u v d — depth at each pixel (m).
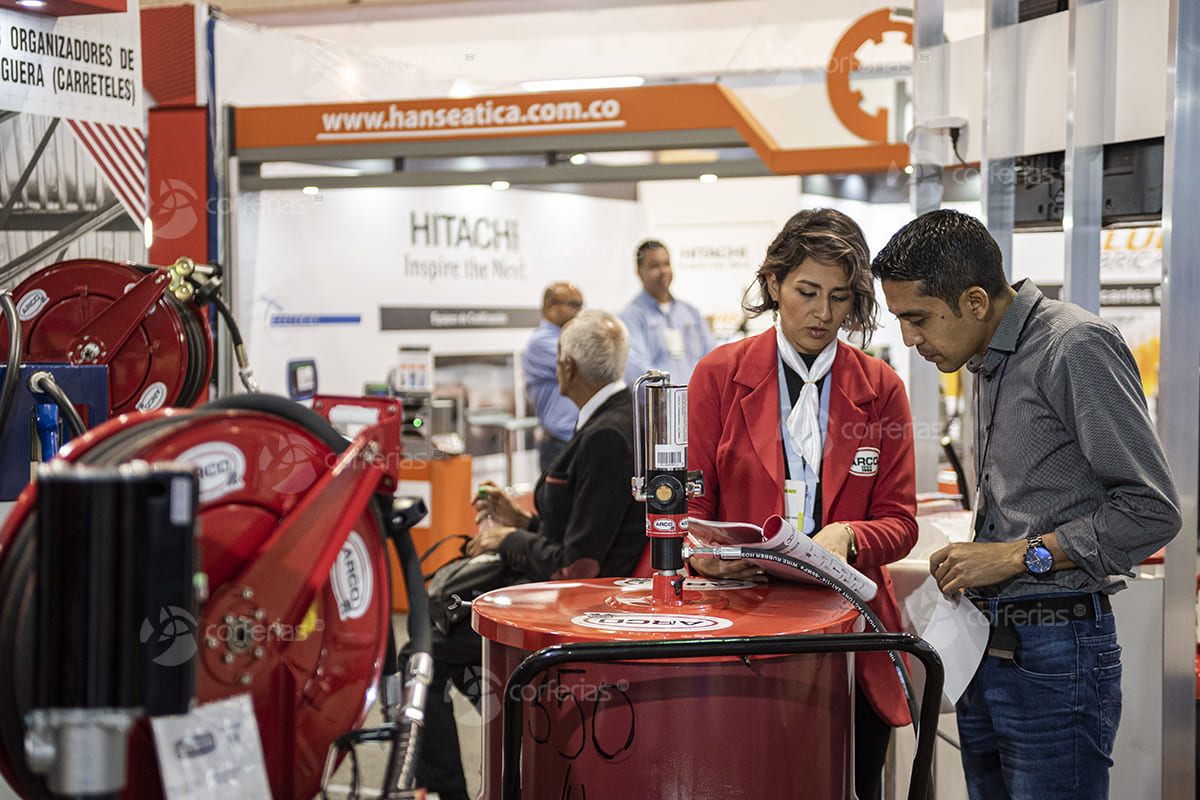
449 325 6.16
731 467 1.81
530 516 2.70
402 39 6.77
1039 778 1.67
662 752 1.30
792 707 1.34
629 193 6.27
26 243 2.40
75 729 0.72
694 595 1.58
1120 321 3.80
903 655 1.74
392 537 1.15
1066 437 1.61
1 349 1.99
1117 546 1.54
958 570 1.65
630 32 6.52
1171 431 2.12
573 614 1.44
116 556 0.72
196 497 0.77
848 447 1.79
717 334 5.86
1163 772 2.20
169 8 4.01
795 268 1.76
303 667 1.00
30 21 2.37
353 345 5.71
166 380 2.01
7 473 1.65
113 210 2.59
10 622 0.86
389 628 1.10
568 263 6.49
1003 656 1.67
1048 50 2.43
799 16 5.13
